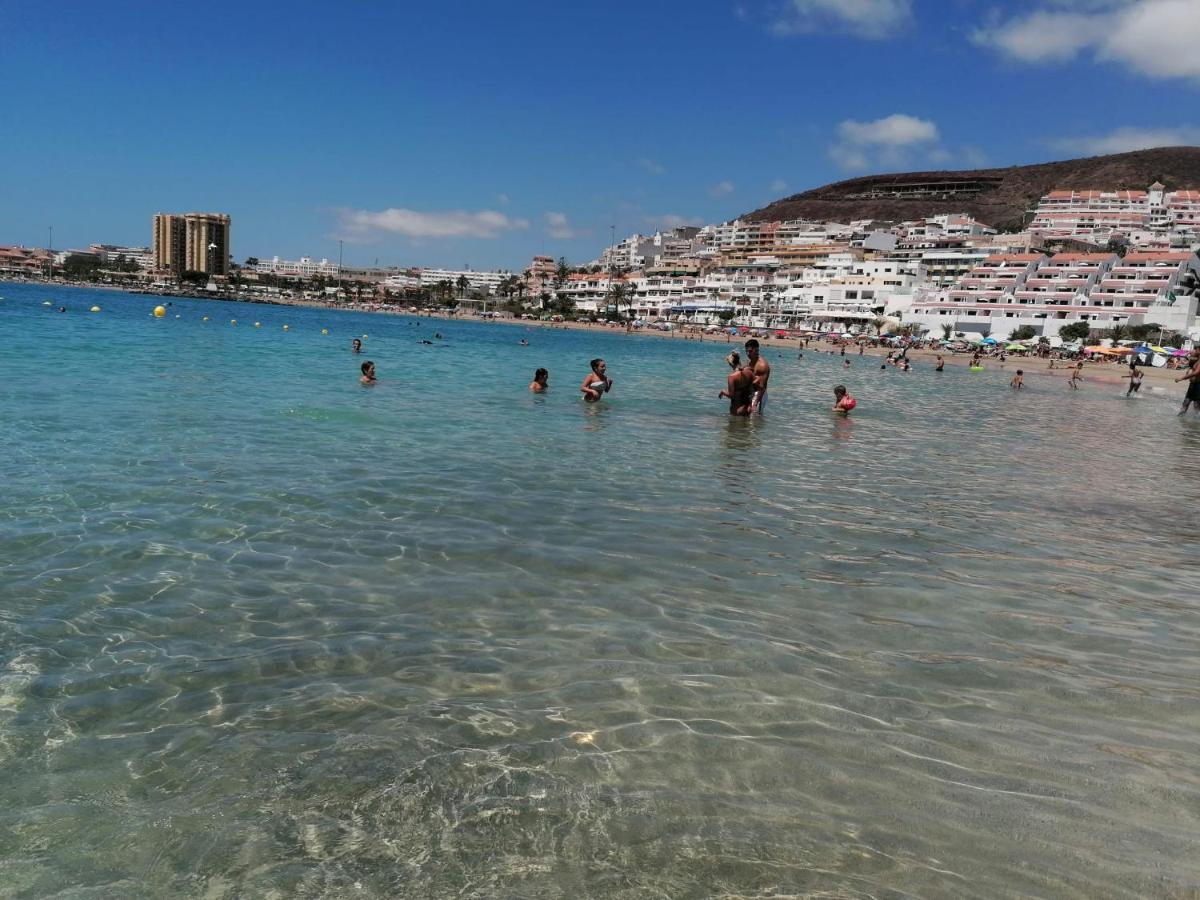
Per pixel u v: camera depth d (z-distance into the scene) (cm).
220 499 794
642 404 2058
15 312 5750
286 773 341
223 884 277
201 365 2427
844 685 448
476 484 931
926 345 11169
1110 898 285
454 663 455
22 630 472
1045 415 2616
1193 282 12031
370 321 13125
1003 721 414
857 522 844
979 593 622
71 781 330
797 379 4000
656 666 461
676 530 768
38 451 970
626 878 286
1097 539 830
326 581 580
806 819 324
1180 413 3005
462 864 290
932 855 305
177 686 415
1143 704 440
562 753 365
